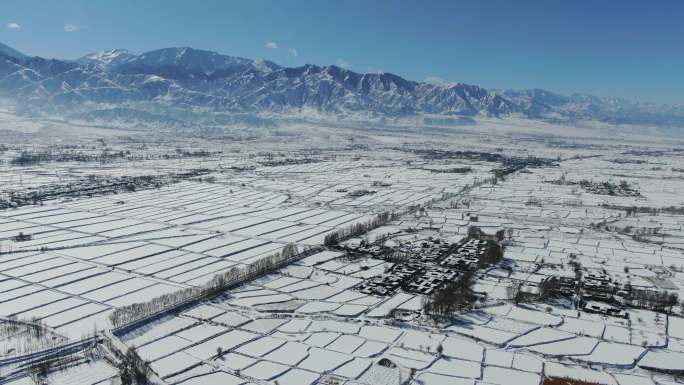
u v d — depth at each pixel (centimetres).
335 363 11156
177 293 14538
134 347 11694
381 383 10394
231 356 11406
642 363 11388
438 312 13750
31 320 13025
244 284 15775
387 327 12950
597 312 14000
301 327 12900
